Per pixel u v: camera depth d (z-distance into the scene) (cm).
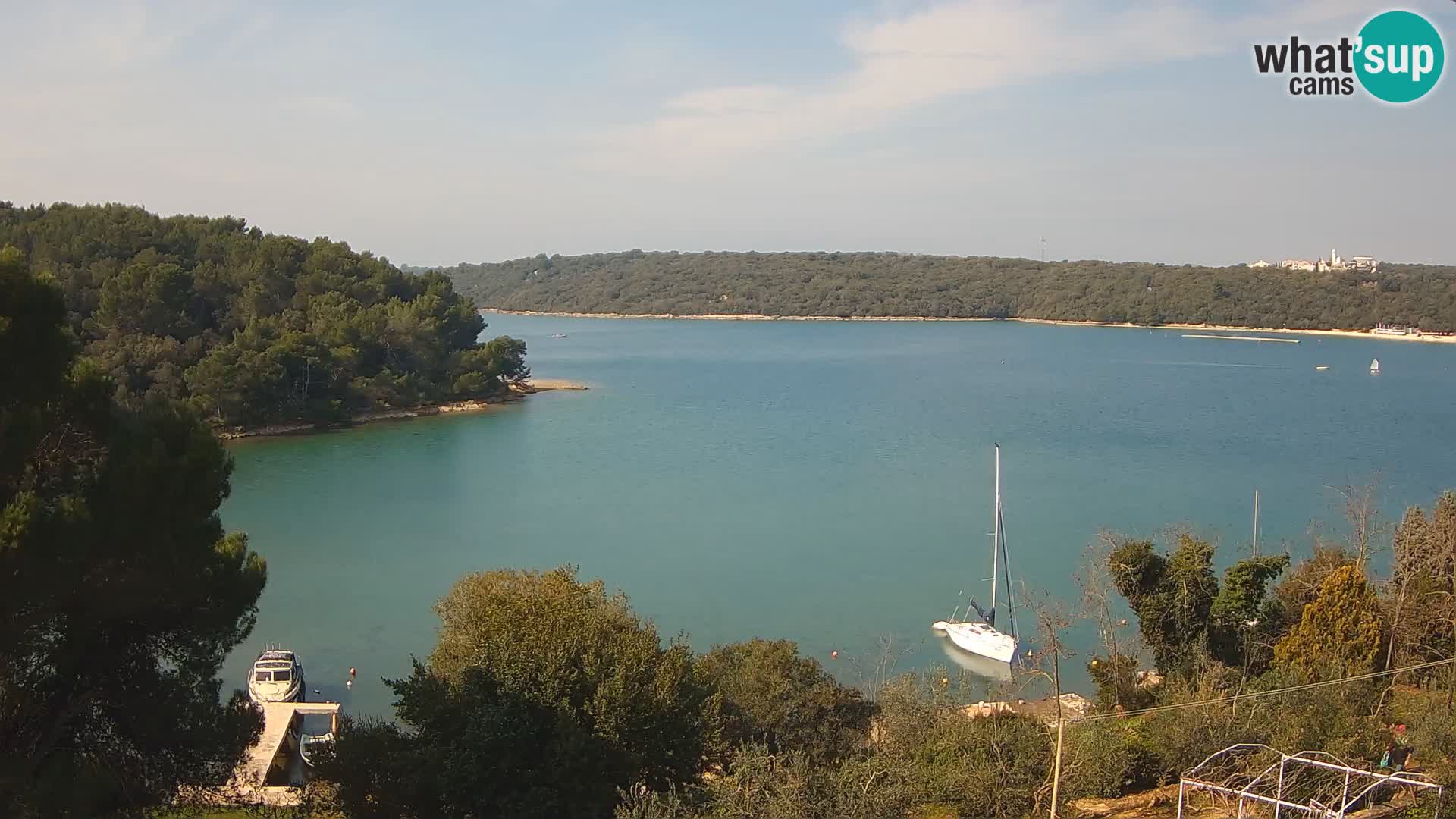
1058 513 7788
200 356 12062
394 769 2248
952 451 10588
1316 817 2145
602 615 2662
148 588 1978
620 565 6569
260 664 4509
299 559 6700
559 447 11050
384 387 13250
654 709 2277
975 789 2495
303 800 2423
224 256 14550
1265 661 3753
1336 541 6531
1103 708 3525
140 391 11144
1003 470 9506
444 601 3803
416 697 2339
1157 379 17862
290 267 14612
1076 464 9806
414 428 12394
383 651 5122
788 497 8488
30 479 1959
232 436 11344
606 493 8700
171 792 2145
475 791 2164
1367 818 2209
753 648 3584
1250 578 3859
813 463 9975
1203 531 7150
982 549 6844
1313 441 11169
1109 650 3844
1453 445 10838
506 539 7188
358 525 7606
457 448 10962
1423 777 2244
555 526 7550
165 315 12262
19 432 1816
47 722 2028
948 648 5200
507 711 2220
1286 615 3969
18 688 1936
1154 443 11038
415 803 2241
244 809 2491
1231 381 17438
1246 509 7850
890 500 8344
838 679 4759
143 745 2094
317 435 11831
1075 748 2652
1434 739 2534
